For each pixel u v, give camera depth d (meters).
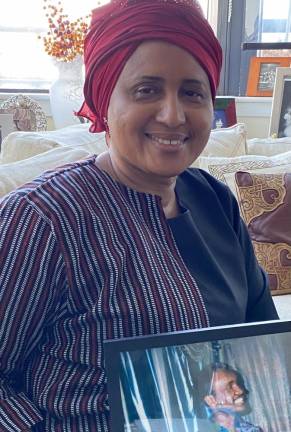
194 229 0.81
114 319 0.71
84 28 2.12
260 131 2.55
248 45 2.43
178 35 0.70
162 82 0.71
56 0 2.33
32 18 2.48
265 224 1.67
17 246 0.69
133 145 0.74
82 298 0.72
